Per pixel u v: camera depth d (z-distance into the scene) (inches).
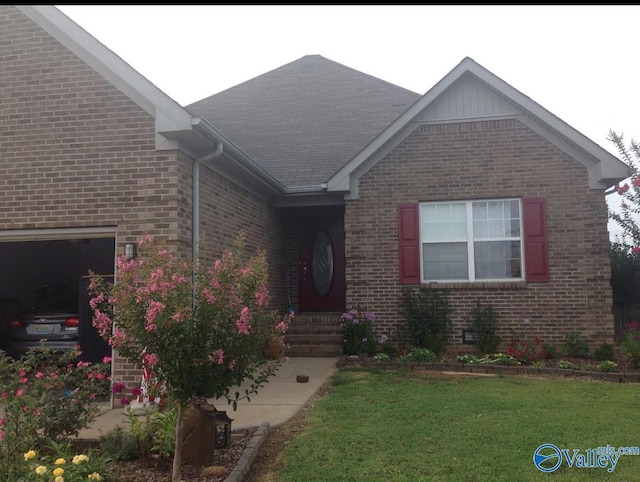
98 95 309.3
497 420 237.3
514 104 442.6
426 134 458.3
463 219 453.4
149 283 172.1
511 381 325.4
